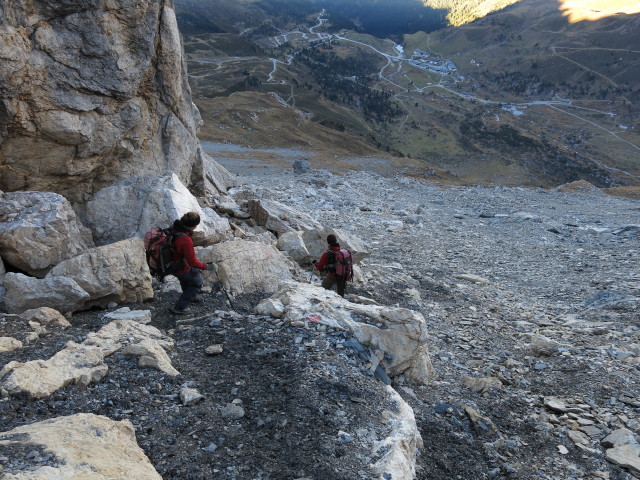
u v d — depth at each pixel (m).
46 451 3.77
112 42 10.38
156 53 12.48
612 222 29.91
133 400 5.48
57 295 7.64
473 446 6.39
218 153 71.00
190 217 8.16
